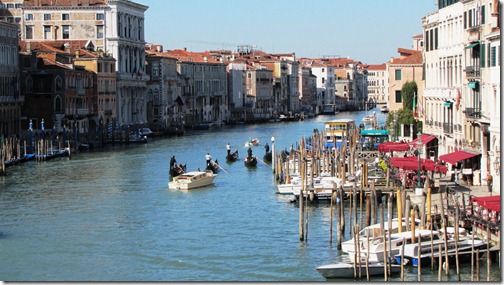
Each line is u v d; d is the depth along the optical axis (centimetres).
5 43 14562
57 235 6975
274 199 8694
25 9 19300
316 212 7794
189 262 6125
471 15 8069
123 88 19038
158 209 8181
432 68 9925
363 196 7994
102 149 14925
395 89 14050
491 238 5684
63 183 9994
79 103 16512
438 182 7869
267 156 12738
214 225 7344
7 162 11612
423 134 10275
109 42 19200
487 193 7000
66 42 19062
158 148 15162
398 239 5738
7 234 7025
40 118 15650
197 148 15162
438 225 6412
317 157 10006
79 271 5941
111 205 8412
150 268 5997
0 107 14188
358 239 5531
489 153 7231
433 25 9825
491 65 7162
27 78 15600
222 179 10481
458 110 8631
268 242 6625
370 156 10931
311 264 5966
